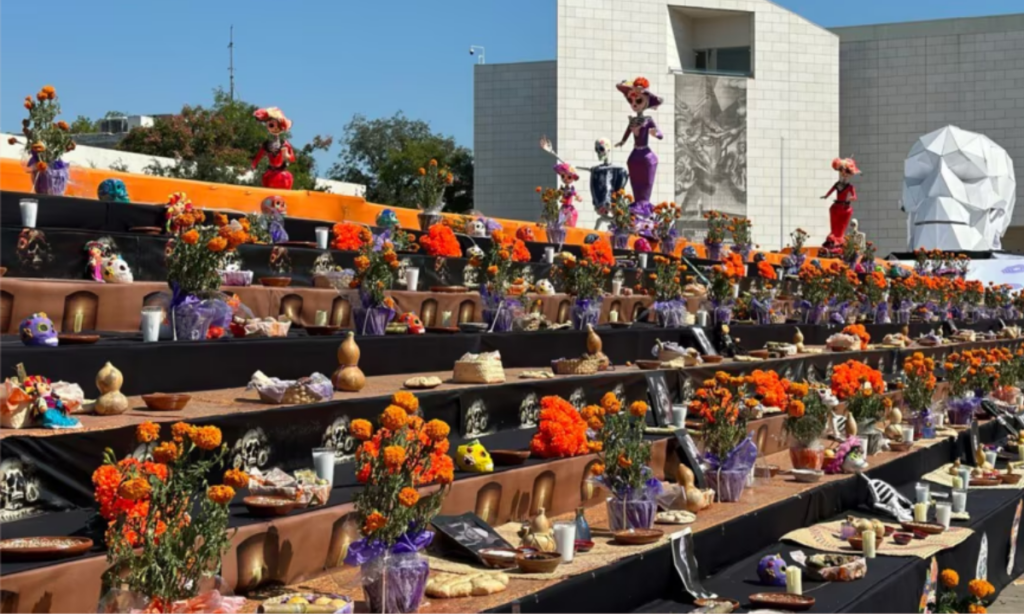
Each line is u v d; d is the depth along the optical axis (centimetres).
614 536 700
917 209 4181
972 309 2294
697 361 1100
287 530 542
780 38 4288
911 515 1002
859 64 4922
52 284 722
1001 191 4159
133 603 444
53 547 454
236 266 886
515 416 828
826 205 4338
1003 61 4741
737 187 4225
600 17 4088
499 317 992
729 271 1295
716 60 4384
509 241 1052
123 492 438
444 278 1084
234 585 516
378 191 5016
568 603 577
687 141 4172
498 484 695
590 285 1098
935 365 1697
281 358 745
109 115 3825
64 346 621
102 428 537
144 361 657
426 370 880
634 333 1113
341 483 627
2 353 586
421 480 543
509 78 4694
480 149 4728
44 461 512
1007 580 1128
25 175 959
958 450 1353
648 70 4134
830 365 1350
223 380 707
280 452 623
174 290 724
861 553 848
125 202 899
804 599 693
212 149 2944
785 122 4294
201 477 558
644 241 1603
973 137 4166
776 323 1473
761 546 827
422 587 529
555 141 4494
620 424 743
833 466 1023
